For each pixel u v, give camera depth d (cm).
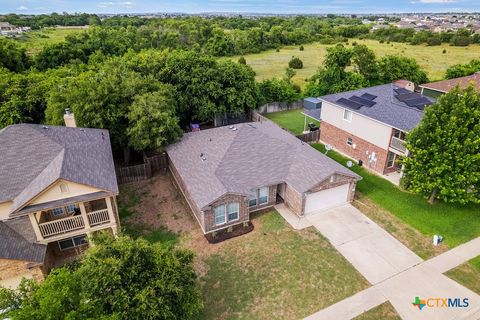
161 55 3612
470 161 1844
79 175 1680
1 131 1936
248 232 1980
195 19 11819
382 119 2484
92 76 3017
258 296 1545
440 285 1580
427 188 2005
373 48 9412
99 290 1123
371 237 1914
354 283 1602
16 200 1605
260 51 9562
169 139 2658
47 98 2950
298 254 1794
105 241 1262
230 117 3931
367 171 2678
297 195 2072
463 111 1878
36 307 988
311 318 1429
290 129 3625
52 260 1788
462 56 8131
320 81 4656
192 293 1265
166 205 2273
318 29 12862
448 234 1925
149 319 1113
